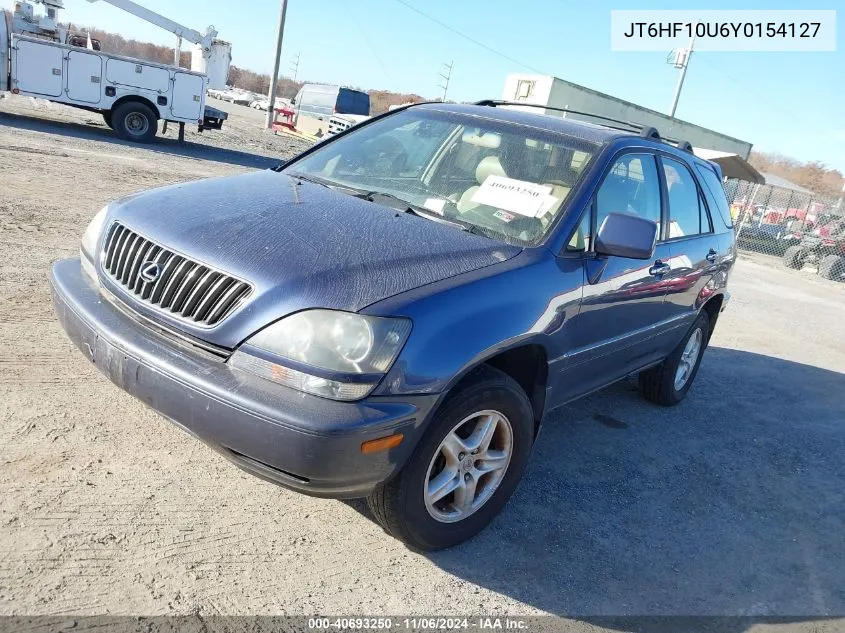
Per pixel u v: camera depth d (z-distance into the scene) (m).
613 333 3.78
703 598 3.08
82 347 2.81
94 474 3.02
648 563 3.26
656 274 4.05
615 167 3.71
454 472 2.89
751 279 14.62
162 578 2.51
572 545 3.28
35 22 21.42
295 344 2.38
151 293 2.67
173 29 25.19
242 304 2.47
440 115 4.12
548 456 4.16
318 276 2.51
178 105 17.88
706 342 5.62
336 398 2.34
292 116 34.91
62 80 16.48
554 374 3.30
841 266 17.58
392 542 3.01
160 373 2.49
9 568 2.40
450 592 2.79
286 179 3.63
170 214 2.92
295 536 2.92
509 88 22.31
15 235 6.42
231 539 2.81
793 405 6.11
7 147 11.57
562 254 3.22
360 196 3.47
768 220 24.41
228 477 3.21
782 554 3.58
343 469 2.35
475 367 2.76
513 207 3.35
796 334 9.34
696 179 4.90
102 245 3.01
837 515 4.14
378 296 2.49
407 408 2.45
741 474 4.46
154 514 2.85
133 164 12.71
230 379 2.40
